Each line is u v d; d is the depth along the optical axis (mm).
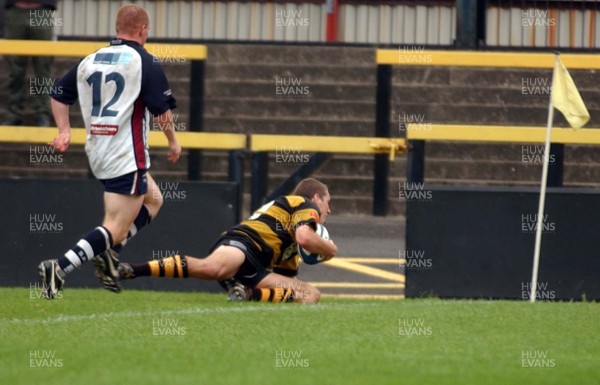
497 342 23812
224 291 33406
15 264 33906
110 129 27094
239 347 22656
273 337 23766
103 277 27859
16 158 52094
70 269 27031
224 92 57188
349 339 23719
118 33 27844
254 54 57625
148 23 28078
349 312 27109
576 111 33094
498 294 32812
